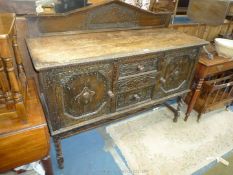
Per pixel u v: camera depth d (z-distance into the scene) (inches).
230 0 75.3
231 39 88.0
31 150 42.0
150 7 73.7
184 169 61.9
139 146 68.7
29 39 51.6
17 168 47.0
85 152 65.1
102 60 44.5
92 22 59.2
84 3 58.4
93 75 46.6
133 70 52.5
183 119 84.1
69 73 42.8
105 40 55.7
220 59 73.1
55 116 46.4
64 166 59.9
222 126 82.0
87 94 47.9
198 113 82.9
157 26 72.4
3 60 32.7
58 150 54.7
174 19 82.8
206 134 77.0
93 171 59.1
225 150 70.4
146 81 57.3
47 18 51.5
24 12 50.4
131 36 61.3
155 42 57.6
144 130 76.2
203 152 68.7
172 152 67.6
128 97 57.7
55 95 43.6
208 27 92.0
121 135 73.0
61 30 55.3
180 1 81.7
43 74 39.6
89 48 49.1
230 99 86.3
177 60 60.6
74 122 50.6
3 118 39.3
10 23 36.9
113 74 49.4
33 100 48.0
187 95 87.8
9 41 32.4
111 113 56.7
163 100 66.6
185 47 57.1
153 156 65.4
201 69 69.9
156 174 59.4
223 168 63.7
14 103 38.6
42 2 53.0
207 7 73.8
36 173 48.6
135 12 65.0
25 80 50.3
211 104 80.4
